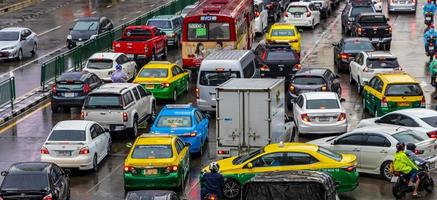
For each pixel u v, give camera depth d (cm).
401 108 4531
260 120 3716
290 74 5550
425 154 3566
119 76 5344
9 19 8719
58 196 3159
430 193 3406
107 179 3772
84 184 3700
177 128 4047
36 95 5491
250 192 2397
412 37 7394
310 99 4366
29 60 6638
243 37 6156
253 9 7056
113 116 4400
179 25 7419
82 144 3800
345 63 5978
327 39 7444
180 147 3669
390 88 4562
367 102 4853
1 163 4031
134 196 2700
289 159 3297
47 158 3791
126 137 4528
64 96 5038
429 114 3919
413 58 6456
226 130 3744
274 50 5650
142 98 4709
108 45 6856
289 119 4247
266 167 3303
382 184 3559
